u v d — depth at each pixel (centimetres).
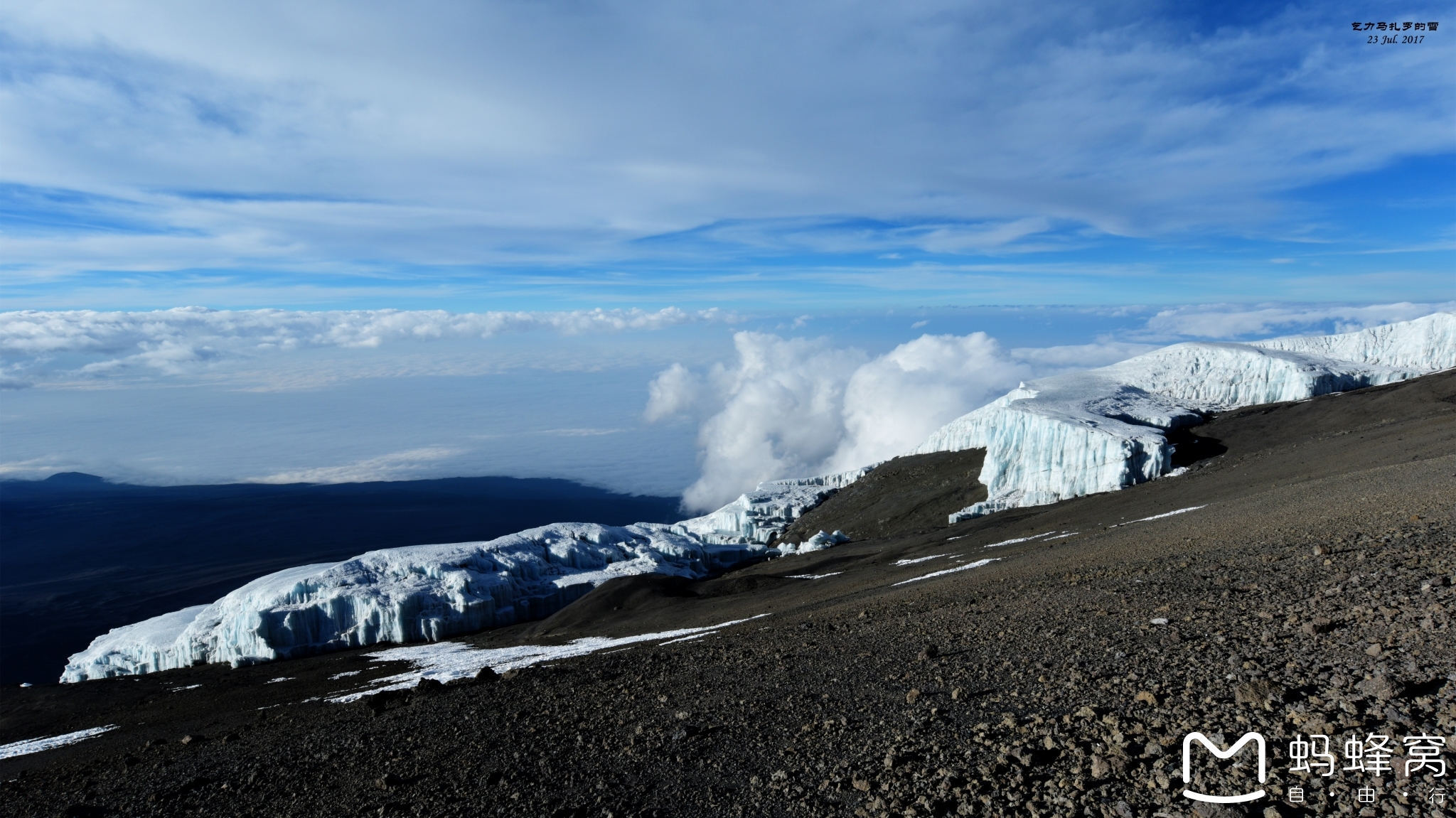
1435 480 3553
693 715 1805
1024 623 2247
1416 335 15575
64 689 8925
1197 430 13262
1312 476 6719
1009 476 13575
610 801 1336
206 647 11162
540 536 14825
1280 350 17000
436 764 1734
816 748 1418
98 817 1886
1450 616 1384
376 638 11144
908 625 2720
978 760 1204
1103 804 993
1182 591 2234
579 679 2623
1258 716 1137
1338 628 1498
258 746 2452
